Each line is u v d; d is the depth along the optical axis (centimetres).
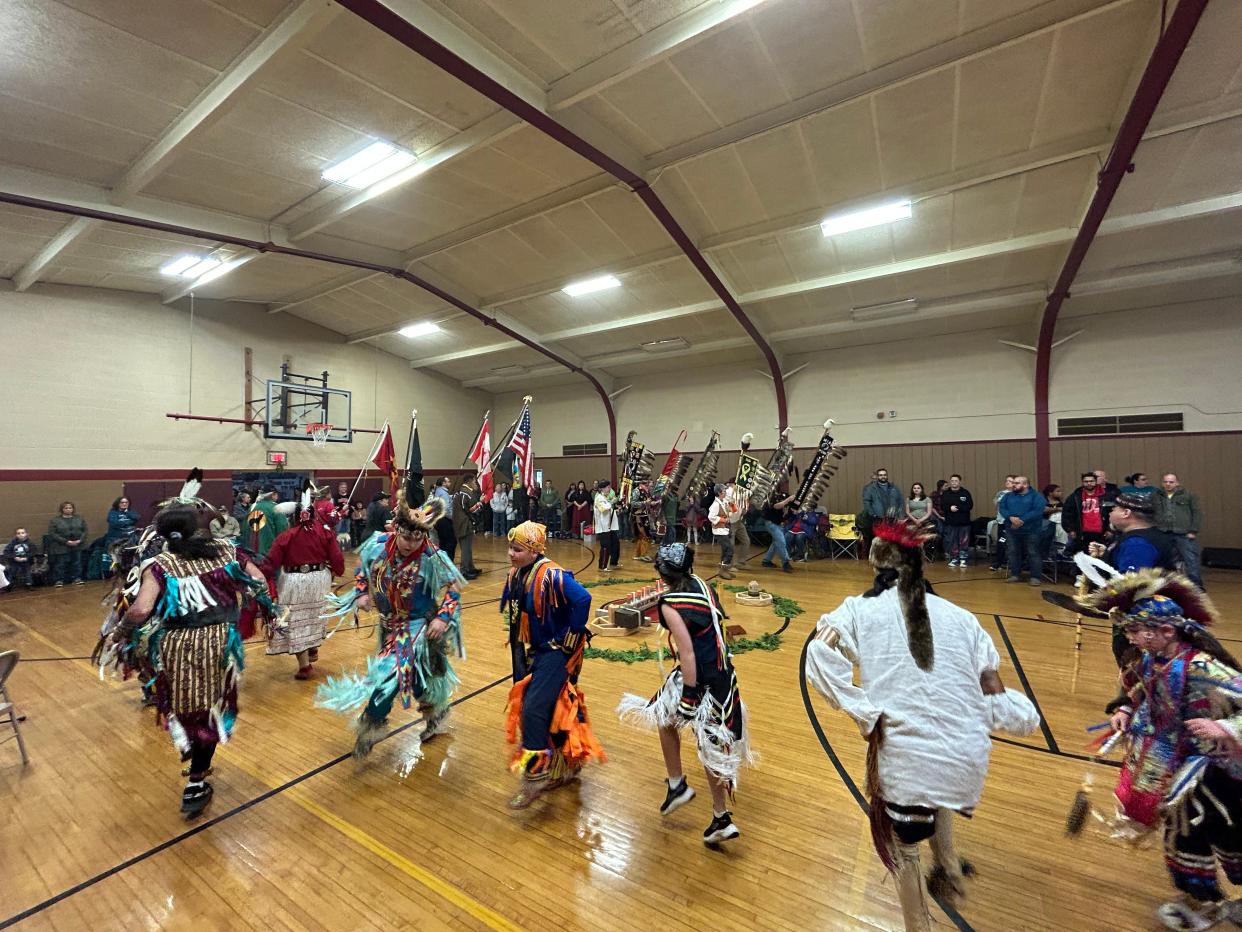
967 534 984
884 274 948
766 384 1378
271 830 268
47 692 457
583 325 1306
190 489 413
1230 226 782
